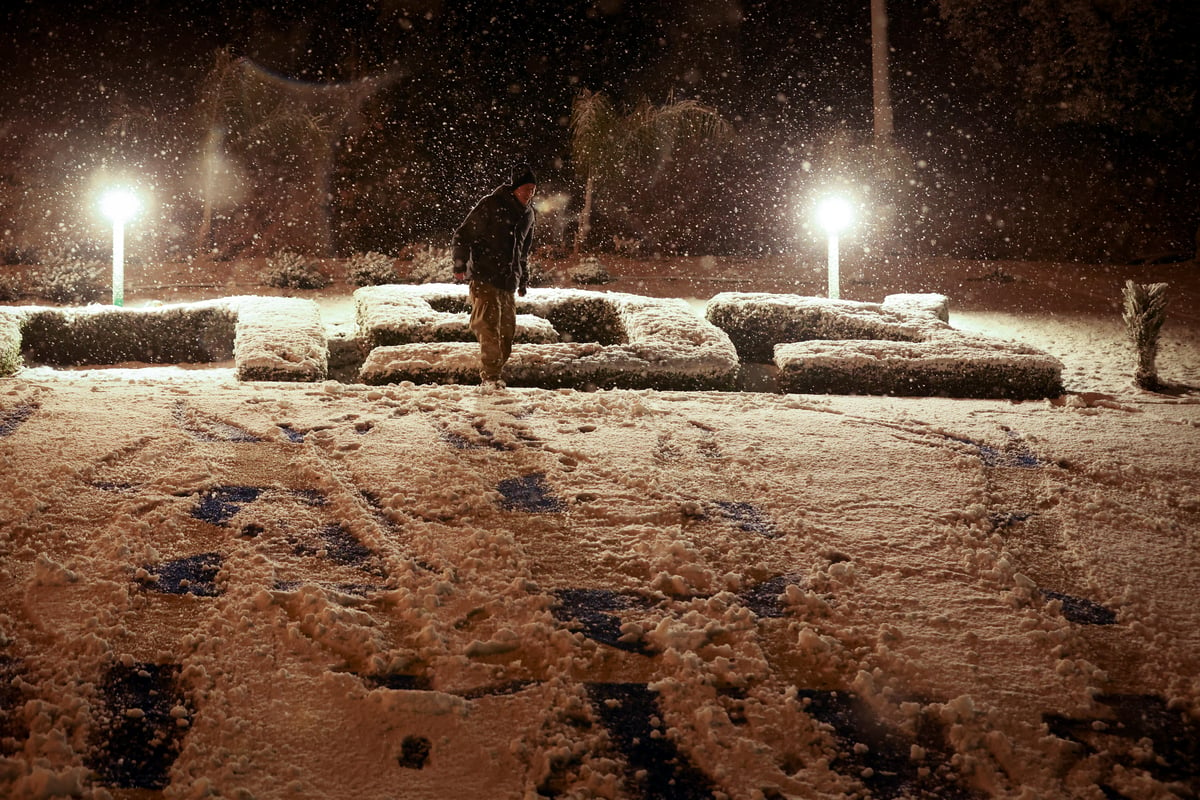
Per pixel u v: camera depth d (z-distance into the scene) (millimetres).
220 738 2859
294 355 7648
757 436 5918
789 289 15430
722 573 4055
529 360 7488
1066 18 19719
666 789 2754
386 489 4828
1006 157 21312
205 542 4172
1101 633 3646
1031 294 14914
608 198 20281
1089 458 5699
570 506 4734
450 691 3152
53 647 3283
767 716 3082
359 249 19625
